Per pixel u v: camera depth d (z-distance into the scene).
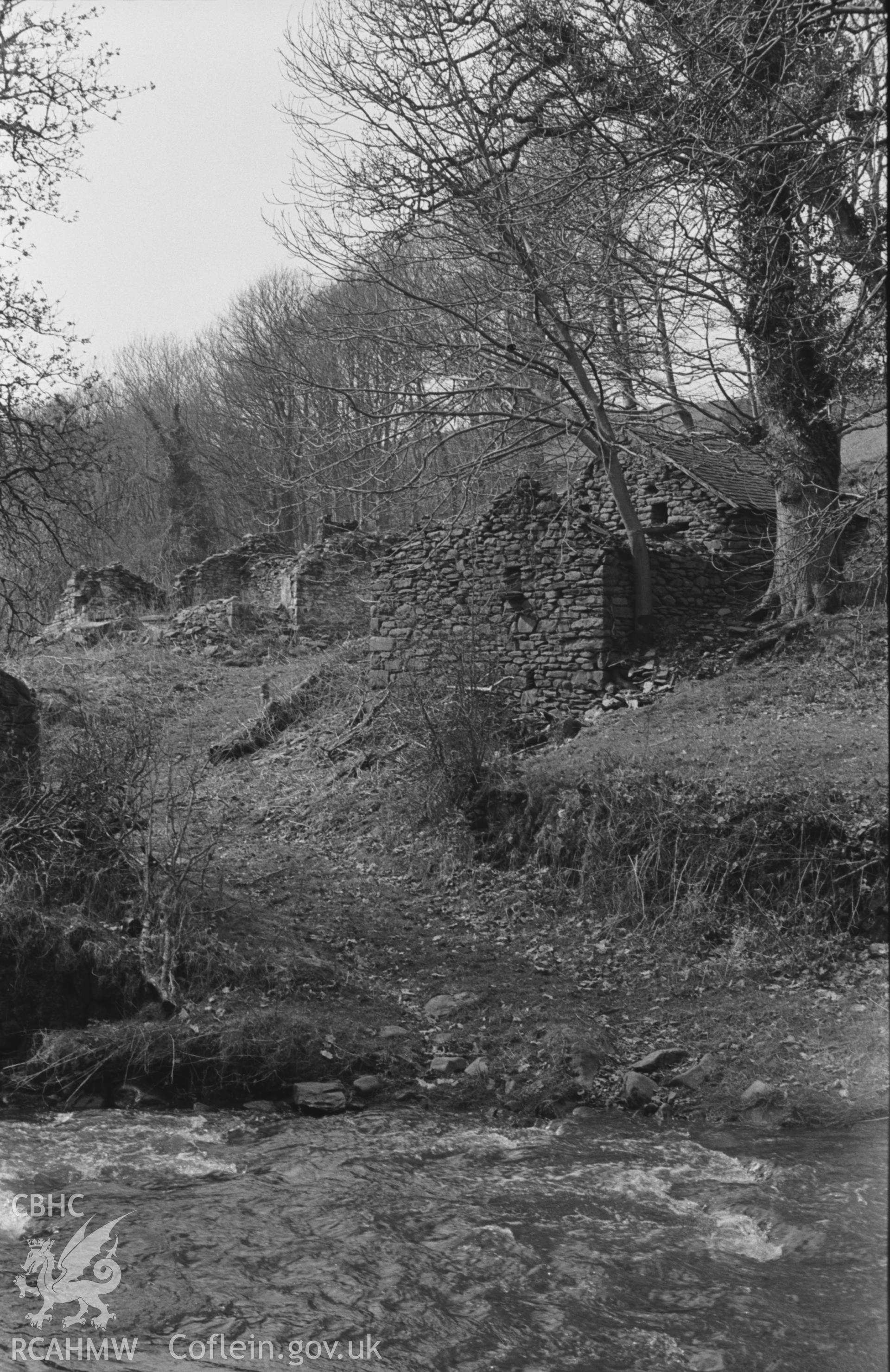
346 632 30.23
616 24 15.02
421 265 20.62
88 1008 10.15
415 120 17.33
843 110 12.05
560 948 12.26
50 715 20.56
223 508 50.06
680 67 13.30
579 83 15.46
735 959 11.33
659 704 16.92
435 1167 7.98
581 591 18.09
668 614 18.92
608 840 12.91
